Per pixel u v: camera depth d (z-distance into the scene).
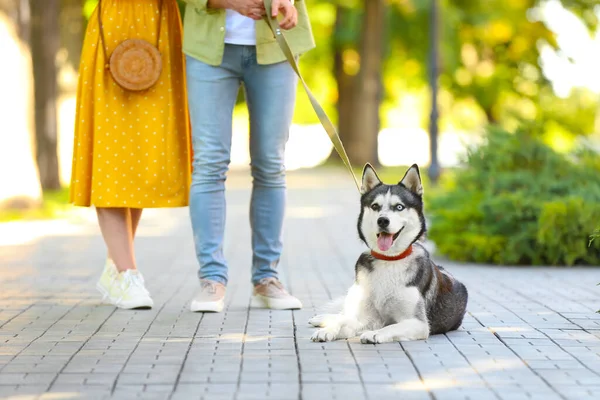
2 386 5.00
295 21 7.19
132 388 4.93
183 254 12.69
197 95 7.55
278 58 7.55
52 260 11.84
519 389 4.91
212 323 7.01
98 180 7.77
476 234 11.93
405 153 65.69
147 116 7.87
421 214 6.56
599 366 5.49
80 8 26.69
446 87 44.06
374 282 6.45
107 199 7.74
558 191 12.24
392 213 6.39
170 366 5.47
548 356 5.79
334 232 15.96
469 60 42.97
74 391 4.88
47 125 23.95
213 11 7.46
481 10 39.66
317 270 10.86
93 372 5.32
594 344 6.20
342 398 4.71
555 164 12.67
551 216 11.27
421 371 5.34
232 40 7.50
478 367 5.46
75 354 5.83
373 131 38.78
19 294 8.73
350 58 43.88
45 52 23.77
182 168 8.02
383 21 39.22
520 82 43.47
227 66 7.55
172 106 7.96
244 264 11.52
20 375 5.25
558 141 44.03
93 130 7.89
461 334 6.60
